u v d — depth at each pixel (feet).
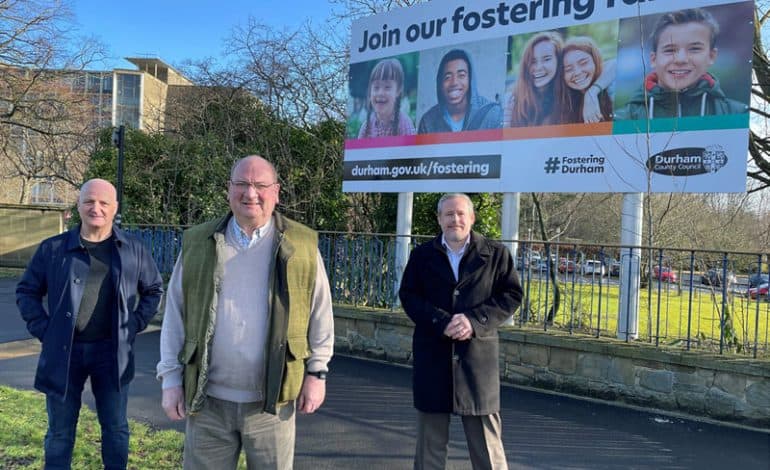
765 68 27.86
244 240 8.30
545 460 13.41
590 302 19.83
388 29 27.22
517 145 22.93
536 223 45.34
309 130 38.60
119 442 11.03
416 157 26.07
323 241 25.88
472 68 24.31
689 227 33.71
